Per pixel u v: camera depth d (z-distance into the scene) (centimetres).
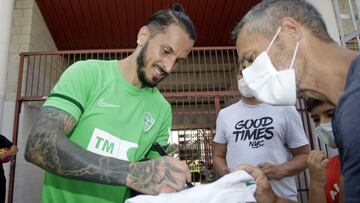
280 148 189
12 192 402
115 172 86
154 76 121
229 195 78
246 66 95
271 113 193
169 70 119
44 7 531
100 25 592
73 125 101
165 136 142
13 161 407
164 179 85
